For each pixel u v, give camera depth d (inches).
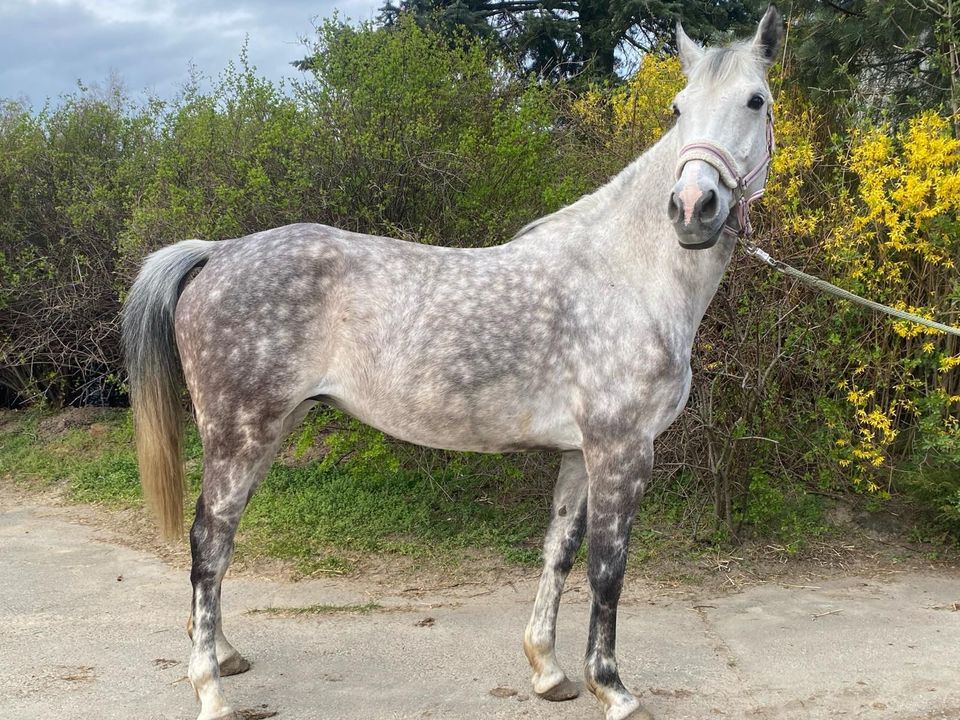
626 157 202.1
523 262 111.2
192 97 276.7
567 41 490.9
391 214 209.9
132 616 143.6
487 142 210.5
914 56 209.2
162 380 115.7
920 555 173.9
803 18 213.5
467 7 492.4
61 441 270.2
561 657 128.3
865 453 171.8
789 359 179.2
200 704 104.0
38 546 186.1
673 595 155.6
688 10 455.8
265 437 108.7
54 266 275.4
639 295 106.3
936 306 176.7
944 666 120.4
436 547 178.9
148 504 116.0
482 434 110.0
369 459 201.3
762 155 104.7
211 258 116.1
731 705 109.6
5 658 124.5
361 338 108.5
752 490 178.1
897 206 171.8
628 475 104.3
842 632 134.9
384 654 127.2
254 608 148.3
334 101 210.1
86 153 300.5
